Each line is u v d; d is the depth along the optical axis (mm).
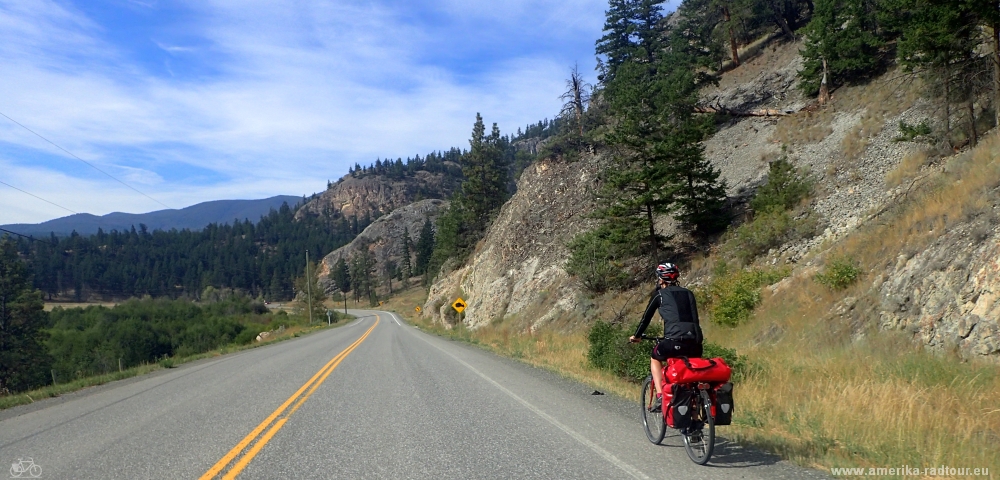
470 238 73688
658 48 49875
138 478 5680
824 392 8242
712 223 26719
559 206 43062
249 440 7117
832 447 5965
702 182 29016
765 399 8133
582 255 30688
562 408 8867
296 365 17156
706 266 24703
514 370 14641
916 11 20906
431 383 12156
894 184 19797
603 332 14172
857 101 28797
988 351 9281
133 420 9180
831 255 17078
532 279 39312
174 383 14617
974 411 6789
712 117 26516
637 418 8031
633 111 26656
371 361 17594
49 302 126188
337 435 7281
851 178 22766
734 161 32281
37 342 52531
